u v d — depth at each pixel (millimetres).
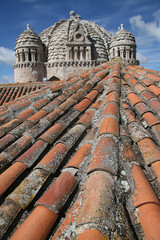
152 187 2004
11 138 3176
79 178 2164
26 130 3375
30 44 22078
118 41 22438
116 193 1812
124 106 3488
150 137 2619
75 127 3100
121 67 5914
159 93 3928
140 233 1557
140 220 1619
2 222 1790
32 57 22578
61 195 1929
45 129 3291
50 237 1647
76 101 4086
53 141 2938
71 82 5102
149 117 3104
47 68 22875
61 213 1849
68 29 21688
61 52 22312
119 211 1639
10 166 2551
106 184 1820
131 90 4148
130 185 1950
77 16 21391
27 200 2006
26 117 3842
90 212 1545
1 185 2203
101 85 4703
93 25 24219
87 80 5164
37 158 2629
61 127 3217
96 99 4160
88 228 1444
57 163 2438
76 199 1938
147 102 3727
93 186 1799
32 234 1592
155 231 1438
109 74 5332
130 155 2355
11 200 1969
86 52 21906
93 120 3312
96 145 2455
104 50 23203
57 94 4617
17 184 2309
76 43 21547
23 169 2463
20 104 4441
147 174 2164
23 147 2920
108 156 2160
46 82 13438
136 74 5102
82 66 22016
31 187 2123
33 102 4523
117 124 2877
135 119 3061
